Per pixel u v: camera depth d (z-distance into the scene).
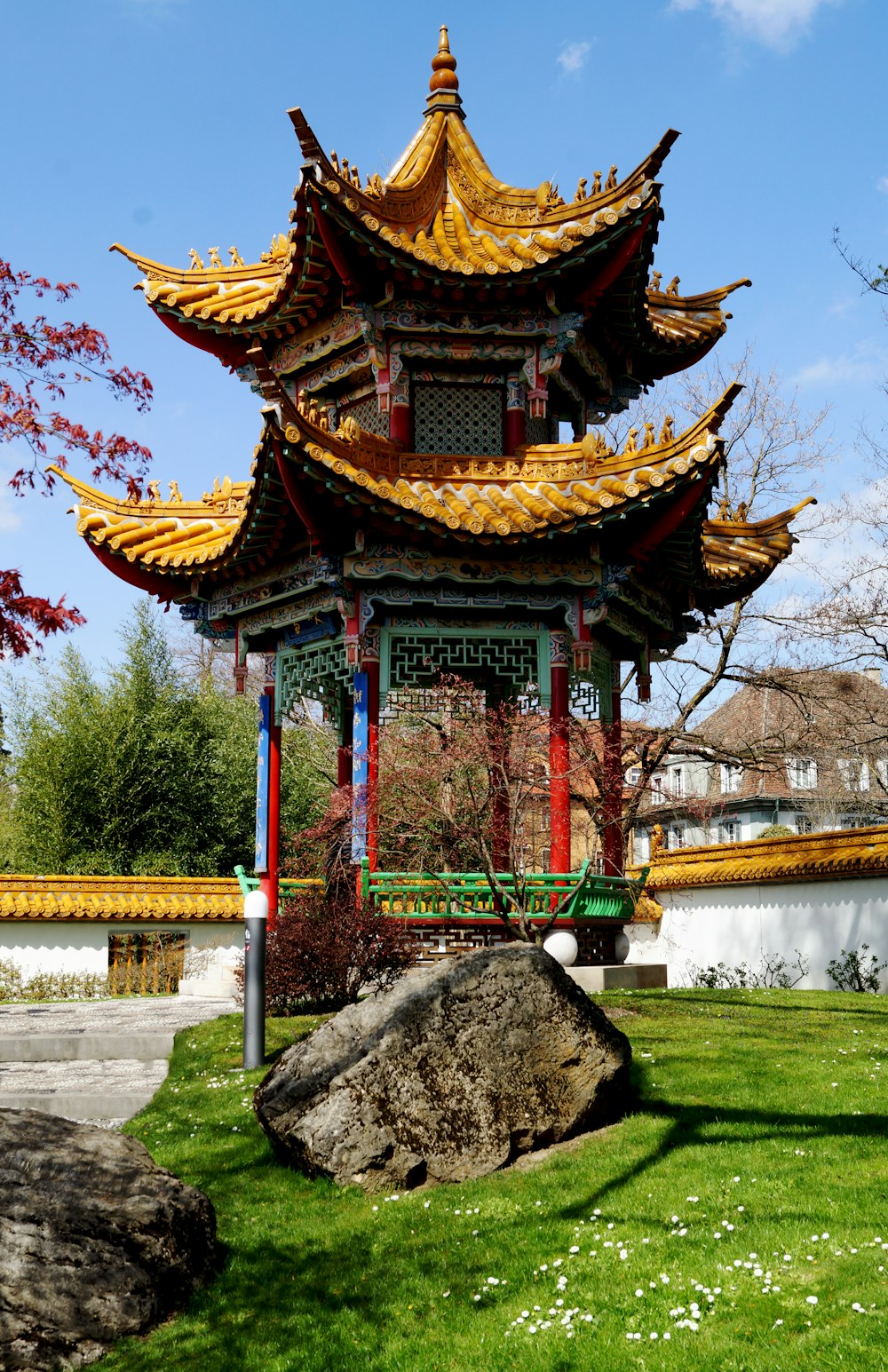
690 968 24.50
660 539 16.59
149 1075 13.52
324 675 19.09
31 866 30.11
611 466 16.70
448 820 16.14
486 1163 9.22
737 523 20.66
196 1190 8.13
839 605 30.17
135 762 31.02
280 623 18.41
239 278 19.53
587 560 17.05
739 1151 9.10
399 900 16.75
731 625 30.80
